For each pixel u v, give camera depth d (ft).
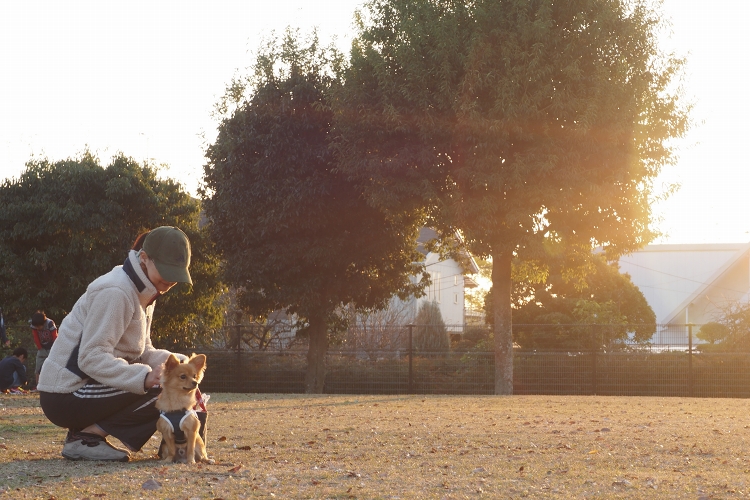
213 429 24.64
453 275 139.44
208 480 14.21
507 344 54.49
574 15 49.60
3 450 18.29
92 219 65.31
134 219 69.56
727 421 29.22
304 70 60.23
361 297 62.08
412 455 19.03
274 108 58.08
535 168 47.62
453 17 50.16
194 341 72.54
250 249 58.70
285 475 15.26
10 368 43.88
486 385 60.29
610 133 48.19
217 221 61.11
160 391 16.37
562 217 50.26
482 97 49.70
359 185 55.47
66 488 13.24
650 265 129.39
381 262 61.11
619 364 59.06
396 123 51.03
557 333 73.00
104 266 66.18
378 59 52.16
